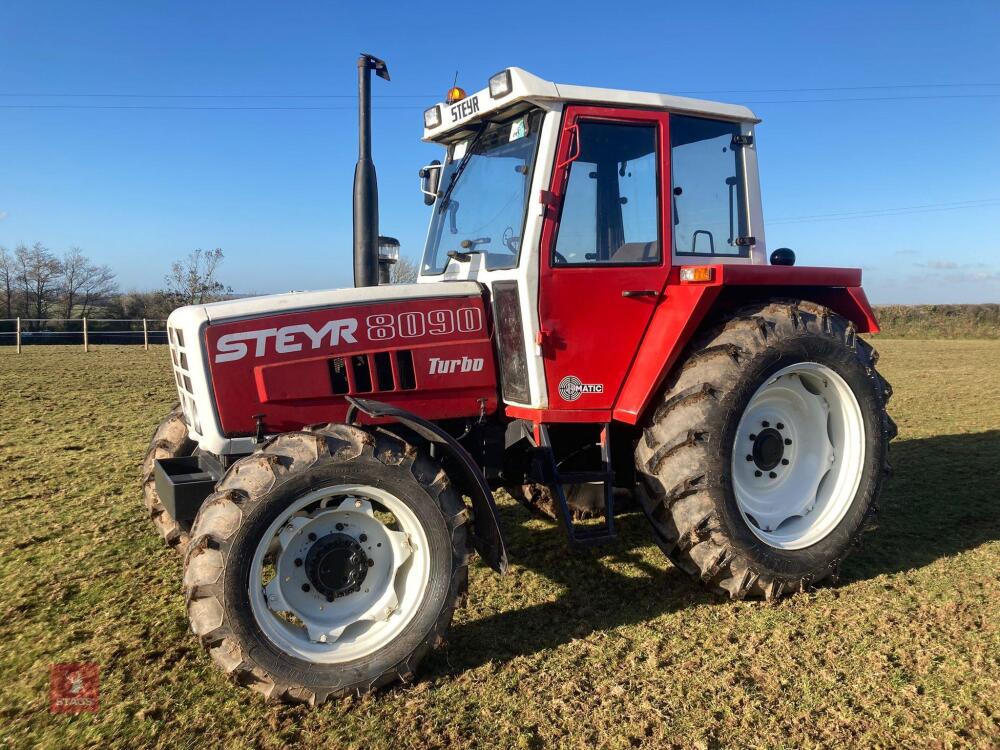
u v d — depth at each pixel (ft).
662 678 9.02
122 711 8.34
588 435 12.07
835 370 11.68
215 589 8.10
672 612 10.95
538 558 13.26
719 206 12.30
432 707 8.46
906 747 7.63
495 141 11.78
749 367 10.77
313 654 8.58
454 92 12.11
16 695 8.70
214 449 9.97
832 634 10.10
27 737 7.89
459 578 9.20
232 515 8.20
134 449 22.12
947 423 26.09
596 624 10.57
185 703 8.55
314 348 10.34
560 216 10.86
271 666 8.28
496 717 8.23
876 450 12.01
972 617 10.52
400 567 9.34
